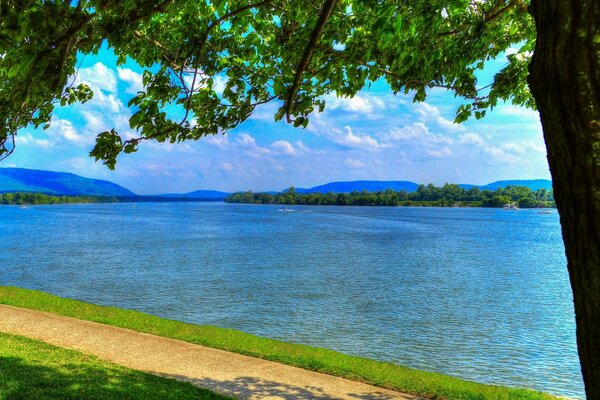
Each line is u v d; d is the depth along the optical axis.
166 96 5.28
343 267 41.38
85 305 15.80
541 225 120.50
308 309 24.89
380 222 118.94
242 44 5.96
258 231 85.12
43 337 12.12
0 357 9.11
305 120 4.98
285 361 11.30
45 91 3.51
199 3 5.25
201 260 44.38
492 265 45.09
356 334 20.47
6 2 2.69
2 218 126.75
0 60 3.70
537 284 34.78
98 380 8.29
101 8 3.11
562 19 1.82
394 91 5.87
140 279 33.34
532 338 20.23
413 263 45.12
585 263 1.87
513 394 9.75
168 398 7.76
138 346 11.87
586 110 1.78
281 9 5.38
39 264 39.91
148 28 5.51
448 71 5.61
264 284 32.19
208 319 22.52
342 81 5.84
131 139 4.82
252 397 8.90
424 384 10.11
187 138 5.35
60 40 2.97
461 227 104.69
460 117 6.20
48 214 158.50
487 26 5.89
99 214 163.25
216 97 5.44
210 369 10.45
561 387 14.92
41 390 7.35
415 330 21.25
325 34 5.51
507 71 6.05
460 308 26.06
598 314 1.86
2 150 4.61
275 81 5.19
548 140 1.94
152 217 142.62
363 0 3.79
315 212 193.62
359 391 9.62
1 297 16.19
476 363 17.00
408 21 4.07
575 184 1.86
